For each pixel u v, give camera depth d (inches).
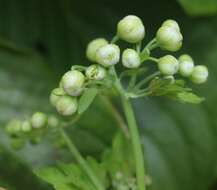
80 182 6.2
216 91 9.4
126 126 7.4
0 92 9.0
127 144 6.8
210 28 9.6
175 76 9.3
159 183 9.0
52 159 8.3
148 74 9.1
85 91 5.8
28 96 9.1
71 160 8.3
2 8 9.9
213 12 8.1
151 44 6.2
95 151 8.4
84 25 9.8
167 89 5.9
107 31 9.7
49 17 9.9
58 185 6.1
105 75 5.8
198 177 9.2
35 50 9.8
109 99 8.4
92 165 6.7
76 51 9.8
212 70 9.5
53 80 9.3
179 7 9.5
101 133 8.5
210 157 9.2
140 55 6.0
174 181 9.1
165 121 9.3
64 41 9.8
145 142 9.2
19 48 9.2
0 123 8.8
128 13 9.7
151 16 9.5
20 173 8.1
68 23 9.9
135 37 5.9
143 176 6.0
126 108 6.0
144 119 9.3
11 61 9.3
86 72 5.8
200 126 9.3
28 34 9.8
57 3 9.9
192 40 9.6
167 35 5.9
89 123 8.5
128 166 6.7
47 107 9.0
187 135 9.3
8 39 9.7
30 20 9.9
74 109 5.9
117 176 6.7
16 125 6.9
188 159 9.2
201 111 9.4
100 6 9.8
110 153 6.8
